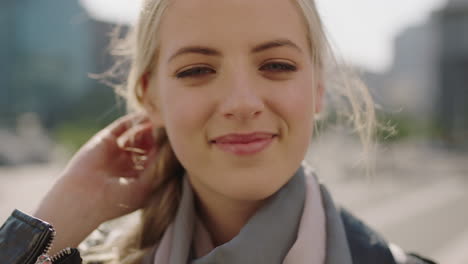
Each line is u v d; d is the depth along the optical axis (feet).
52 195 4.62
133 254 4.77
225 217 4.23
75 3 184.85
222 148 3.64
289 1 3.81
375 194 37.93
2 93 177.47
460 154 98.84
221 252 3.76
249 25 3.60
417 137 124.57
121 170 5.11
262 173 3.62
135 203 4.96
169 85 3.90
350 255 4.03
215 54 3.65
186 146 3.82
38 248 3.78
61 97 181.47
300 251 3.88
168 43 3.91
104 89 144.05
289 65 3.75
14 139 64.13
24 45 179.52
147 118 5.21
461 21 146.82
